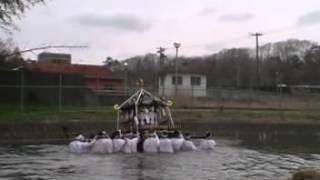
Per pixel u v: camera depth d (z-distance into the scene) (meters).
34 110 47.88
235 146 38.75
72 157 30.06
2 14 44.03
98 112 48.22
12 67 55.00
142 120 35.28
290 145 40.44
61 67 75.00
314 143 42.28
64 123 43.69
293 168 27.33
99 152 32.22
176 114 52.59
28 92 52.38
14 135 41.34
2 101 51.00
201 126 50.62
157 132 34.34
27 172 24.23
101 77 75.88
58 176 23.22
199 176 23.89
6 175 23.28
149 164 27.44
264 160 30.50
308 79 125.62
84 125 44.22
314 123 55.22
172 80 91.00
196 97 69.19
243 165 28.05
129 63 121.19
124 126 36.69
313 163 29.66
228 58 136.12
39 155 31.03
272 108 63.44
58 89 53.56
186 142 34.12
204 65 130.62
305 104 69.88
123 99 57.06
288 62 134.88
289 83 125.00
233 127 51.69
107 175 23.67
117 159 29.28
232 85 124.31
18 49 59.09
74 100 54.72
